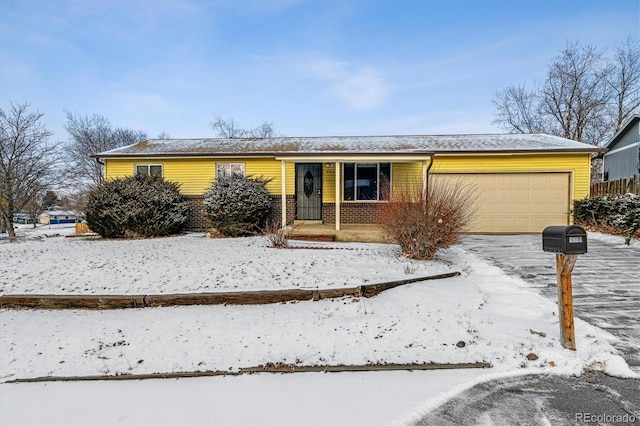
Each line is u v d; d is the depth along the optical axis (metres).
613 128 24.44
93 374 3.21
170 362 3.39
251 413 2.60
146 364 3.37
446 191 7.45
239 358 3.47
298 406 2.70
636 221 9.09
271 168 13.01
